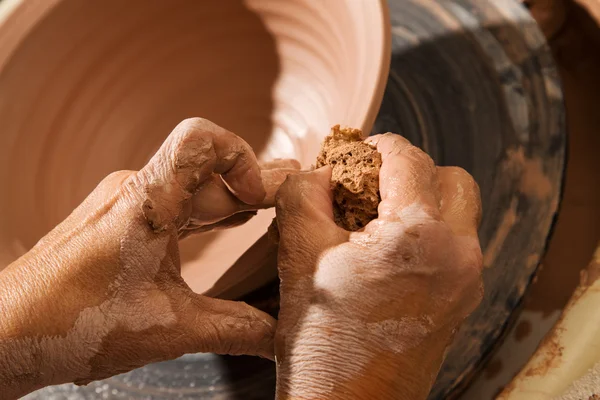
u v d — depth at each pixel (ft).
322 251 1.41
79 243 1.41
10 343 1.36
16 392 1.40
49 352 1.38
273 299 1.87
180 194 1.41
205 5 2.00
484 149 1.95
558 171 1.90
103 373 1.42
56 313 1.37
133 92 2.09
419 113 2.02
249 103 2.11
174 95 2.12
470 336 1.79
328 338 1.37
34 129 1.95
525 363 1.80
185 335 1.41
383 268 1.37
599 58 2.29
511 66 2.00
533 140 1.93
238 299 1.88
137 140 2.11
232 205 1.52
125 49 2.03
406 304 1.37
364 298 1.37
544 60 1.99
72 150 2.02
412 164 1.44
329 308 1.38
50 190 1.96
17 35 1.91
